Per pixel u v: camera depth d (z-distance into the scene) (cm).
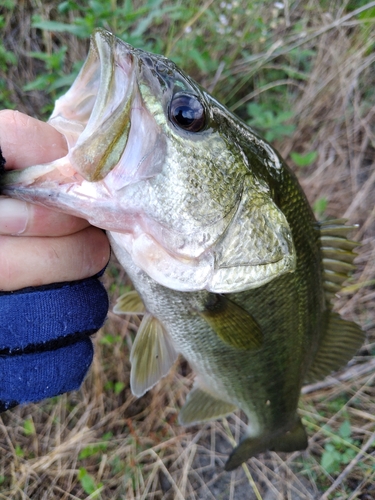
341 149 40
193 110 14
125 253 16
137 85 13
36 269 13
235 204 15
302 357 21
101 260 15
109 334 32
